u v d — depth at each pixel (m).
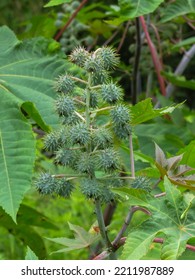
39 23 1.54
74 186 0.89
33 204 1.85
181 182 0.92
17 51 1.13
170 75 1.42
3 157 0.96
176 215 0.88
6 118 1.00
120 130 0.89
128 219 0.91
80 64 0.91
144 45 1.59
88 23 1.61
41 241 1.29
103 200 0.88
